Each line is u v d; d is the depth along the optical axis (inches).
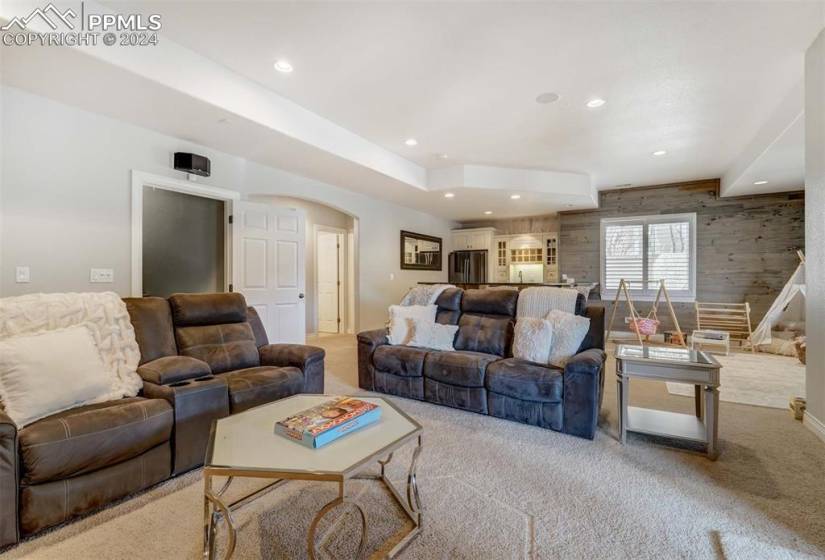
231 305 121.6
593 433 103.4
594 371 103.4
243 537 64.7
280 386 105.3
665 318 265.9
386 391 139.7
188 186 150.1
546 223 326.3
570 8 89.4
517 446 99.1
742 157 192.2
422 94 132.8
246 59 113.4
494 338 136.2
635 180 252.8
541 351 120.0
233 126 132.5
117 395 82.4
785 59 109.2
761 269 242.7
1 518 60.1
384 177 198.1
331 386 150.1
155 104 116.7
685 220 260.7
